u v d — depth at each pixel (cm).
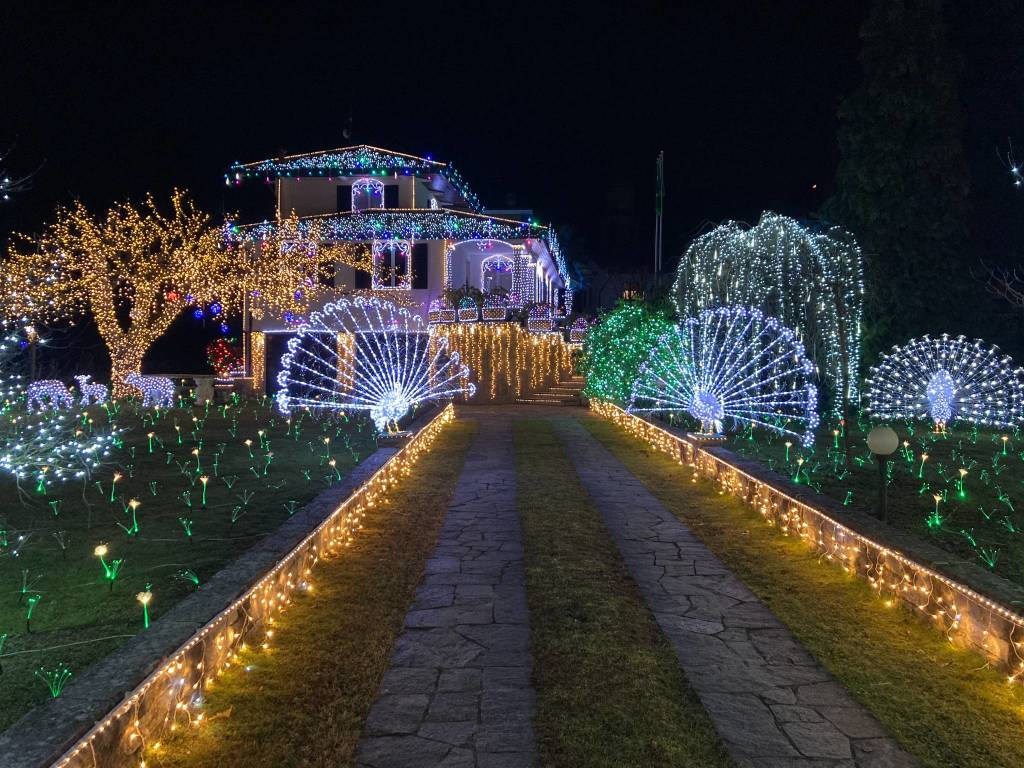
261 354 2530
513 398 2472
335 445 1388
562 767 340
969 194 2150
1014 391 1577
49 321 2262
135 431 1573
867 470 1043
